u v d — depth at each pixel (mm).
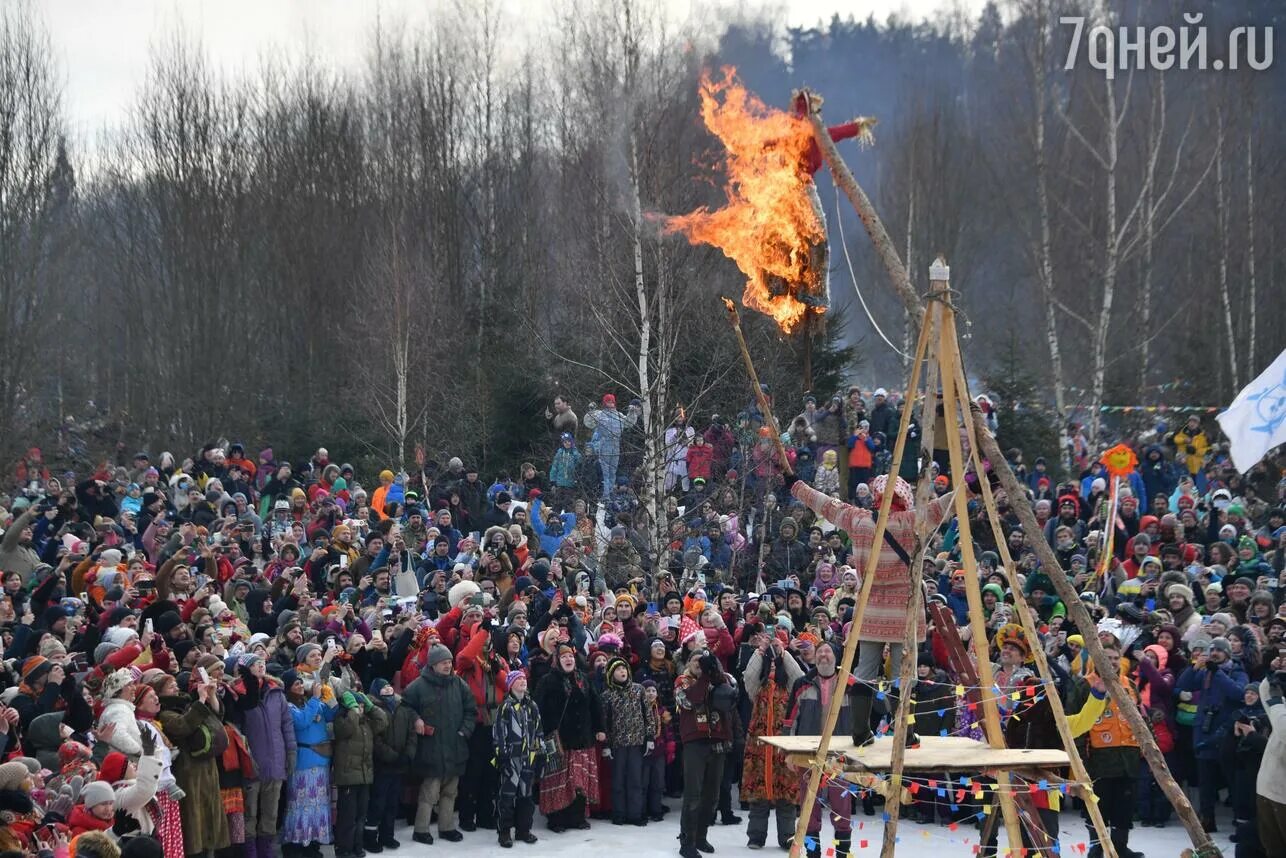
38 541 22828
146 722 13031
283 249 46594
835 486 27078
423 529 23891
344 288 46219
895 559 9617
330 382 44656
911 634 8961
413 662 16781
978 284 63594
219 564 20578
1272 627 16609
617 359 32094
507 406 35719
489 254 45469
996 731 9688
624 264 30109
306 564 21688
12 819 10633
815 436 28875
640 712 17172
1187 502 24562
